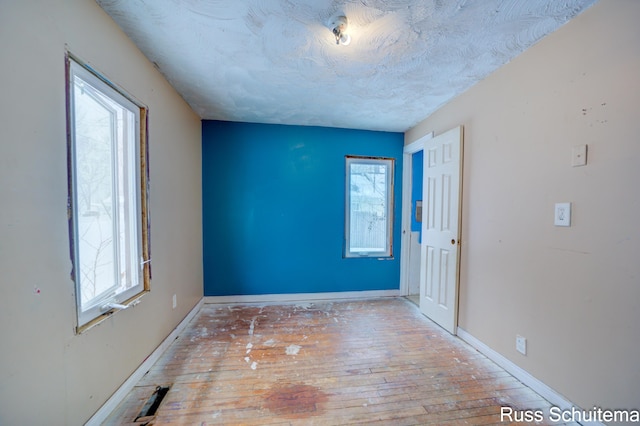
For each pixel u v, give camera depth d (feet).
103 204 4.86
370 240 11.50
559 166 4.98
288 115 9.68
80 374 4.03
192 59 6.02
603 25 4.26
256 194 10.62
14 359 3.04
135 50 5.49
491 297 6.60
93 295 4.57
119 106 5.15
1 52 2.89
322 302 10.82
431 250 9.04
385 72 6.59
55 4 3.55
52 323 3.53
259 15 4.59
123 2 4.28
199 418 4.67
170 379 5.75
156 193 6.43
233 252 10.55
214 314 9.44
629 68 3.95
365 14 4.55
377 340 7.61
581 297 4.60
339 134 11.03
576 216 4.68
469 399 5.24
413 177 11.86
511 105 6.04
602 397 4.29
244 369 6.16
